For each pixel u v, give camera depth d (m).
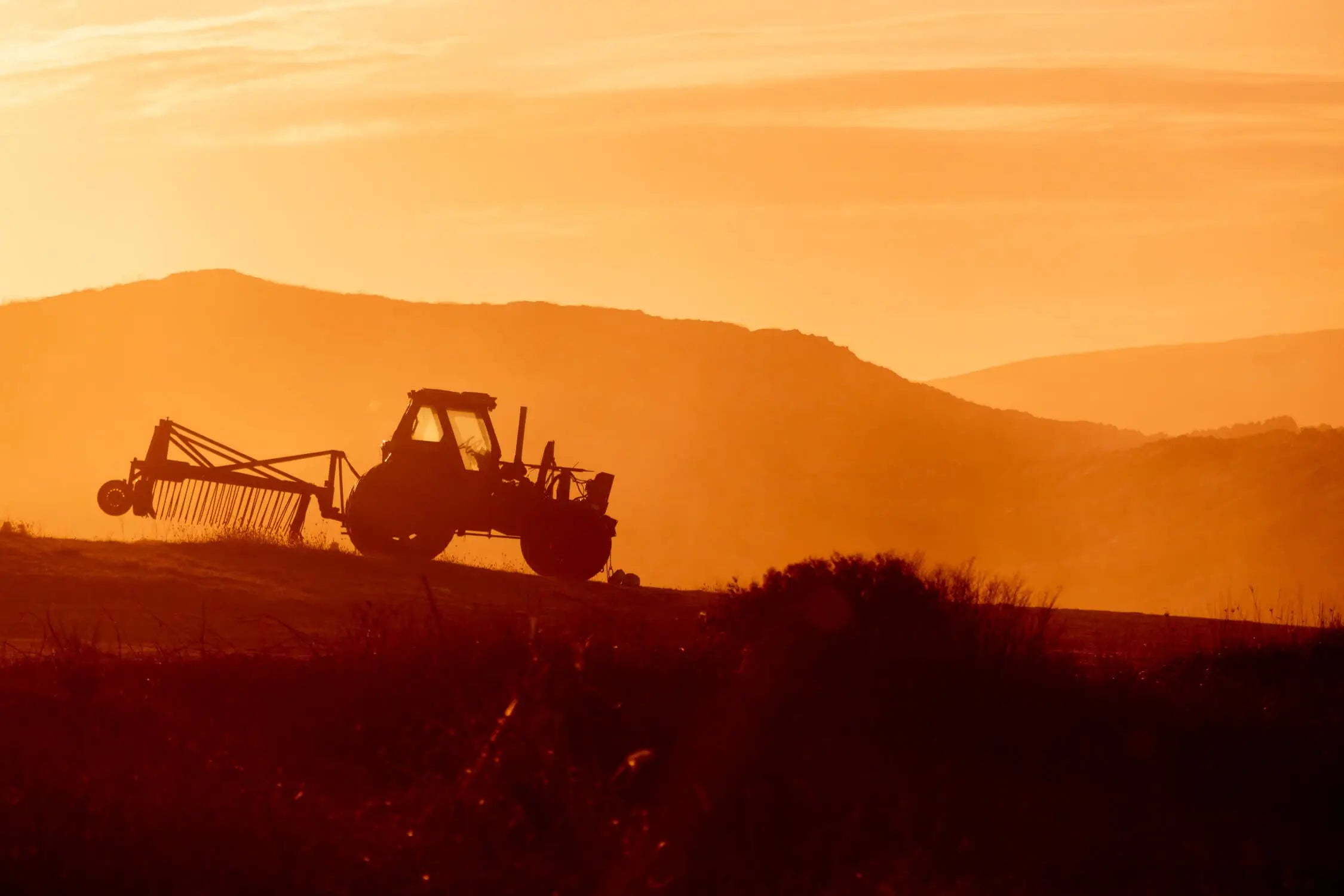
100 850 28.89
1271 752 46.09
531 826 31.55
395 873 29.08
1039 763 43.69
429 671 44.22
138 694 42.03
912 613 53.47
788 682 46.28
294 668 46.97
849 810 36.38
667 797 36.06
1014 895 31.88
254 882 28.16
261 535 94.69
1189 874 34.41
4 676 45.28
